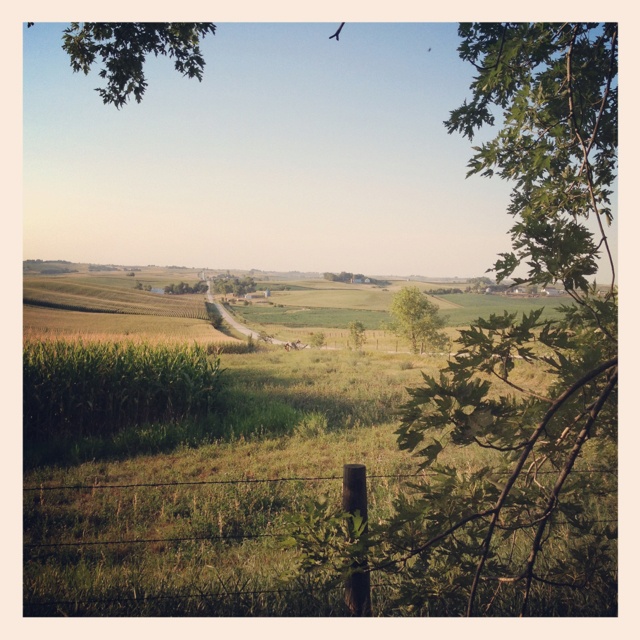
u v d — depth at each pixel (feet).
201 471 26.50
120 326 204.03
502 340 8.74
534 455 10.96
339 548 9.71
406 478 22.41
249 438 33.14
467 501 9.37
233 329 266.16
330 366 78.59
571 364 8.95
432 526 9.45
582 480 10.81
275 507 20.36
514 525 9.45
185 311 354.13
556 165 12.56
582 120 12.17
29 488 23.17
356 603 10.72
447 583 9.99
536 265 9.52
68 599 12.31
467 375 8.86
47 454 30.09
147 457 29.43
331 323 343.87
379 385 54.60
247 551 16.21
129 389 38.27
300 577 11.95
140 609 11.69
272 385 55.93
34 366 35.83
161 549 17.10
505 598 11.42
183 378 40.29
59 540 17.56
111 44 17.97
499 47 11.04
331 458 27.61
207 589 12.35
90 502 21.58
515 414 8.91
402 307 118.73
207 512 19.58
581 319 10.72
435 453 8.67
